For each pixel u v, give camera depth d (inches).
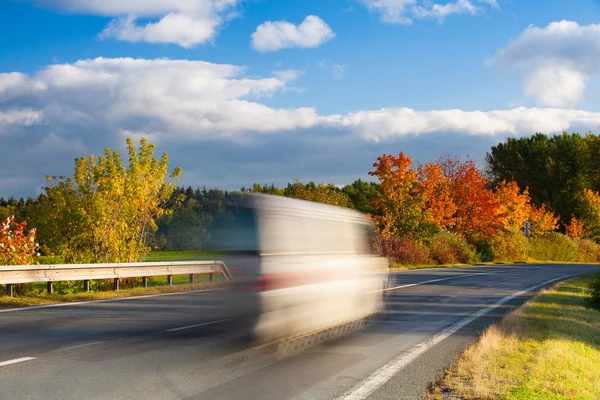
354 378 287.0
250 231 399.9
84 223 867.4
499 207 2016.5
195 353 344.8
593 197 2982.3
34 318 486.3
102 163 898.1
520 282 979.3
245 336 390.0
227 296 405.7
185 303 602.5
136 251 911.7
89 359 321.7
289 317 396.8
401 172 1654.8
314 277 426.3
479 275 1162.6
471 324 485.4
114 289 724.7
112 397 243.3
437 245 1680.6
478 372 295.7
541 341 388.5
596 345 399.9
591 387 273.1
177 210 866.8
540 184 3297.2
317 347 375.2
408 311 575.8
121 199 902.4
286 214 405.1
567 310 576.1
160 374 288.2
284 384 272.5
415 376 293.1
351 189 3316.9
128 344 370.3
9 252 674.8
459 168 2064.5
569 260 2445.9
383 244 1480.1
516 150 3393.2
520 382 275.1
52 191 895.7
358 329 456.1
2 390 252.1
